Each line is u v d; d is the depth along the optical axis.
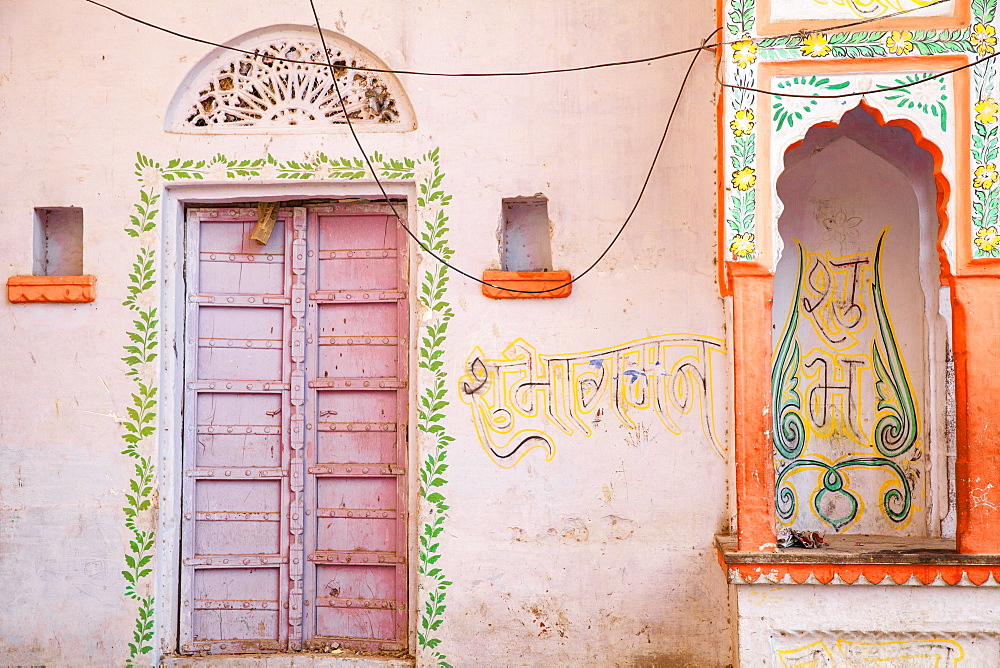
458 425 4.48
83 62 4.64
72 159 4.62
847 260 4.50
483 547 4.44
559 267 4.49
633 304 4.45
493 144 4.53
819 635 3.76
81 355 4.58
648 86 4.49
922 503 4.39
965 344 3.65
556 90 4.52
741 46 3.73
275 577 4.70
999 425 3.64
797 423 4.49
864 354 4.48
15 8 4.67
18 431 4.57
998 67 3.62
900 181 4.45
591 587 4.39
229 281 4.76
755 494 3.74
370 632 4.64
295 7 4.61
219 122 4.66
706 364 4.40
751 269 3.72
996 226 3.63
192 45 4.62
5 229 4.61
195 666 4.51
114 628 4.50
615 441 4.43
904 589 3.71
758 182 3.71
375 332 4.72
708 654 4.32
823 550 3.88
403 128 4.61
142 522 4.52
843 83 3.68
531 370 4.47
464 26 4.56
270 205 4.76
